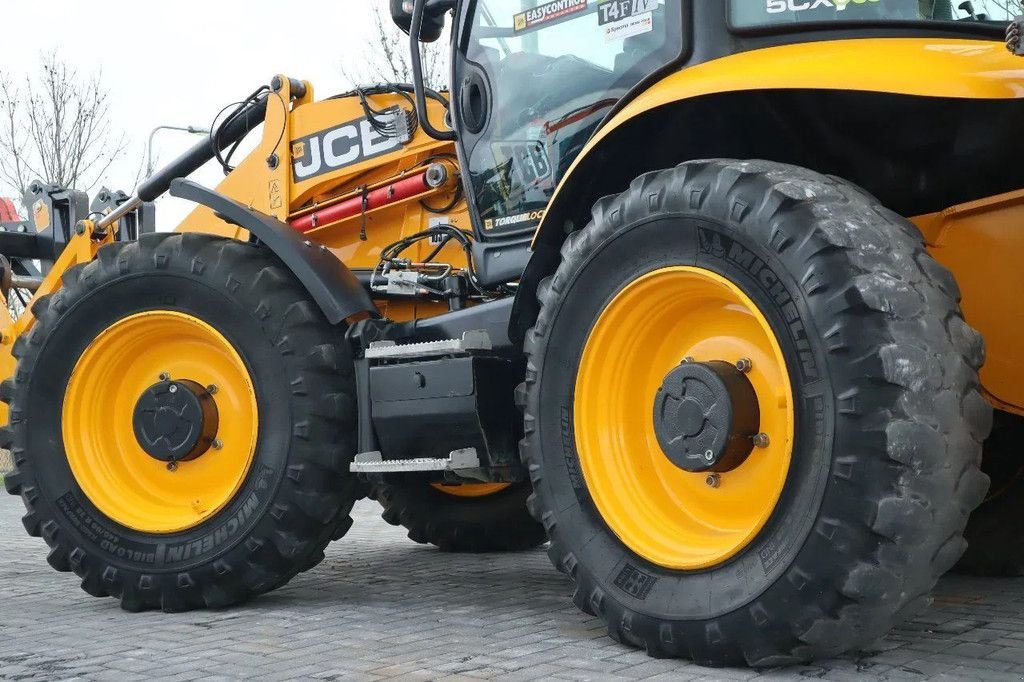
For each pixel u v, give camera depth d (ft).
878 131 10.49
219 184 17.78
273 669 10.15
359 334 13.28
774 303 9.49
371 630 11.92
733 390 9.95
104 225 18.37
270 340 13.46
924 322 8.96
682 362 10.35
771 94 10.23
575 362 11.04
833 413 8.95
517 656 10.36
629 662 10.00
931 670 9.36
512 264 13.56
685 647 9.79
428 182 15.61
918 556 8.76
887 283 8.98
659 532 10.50
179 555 13.50
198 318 13.88
